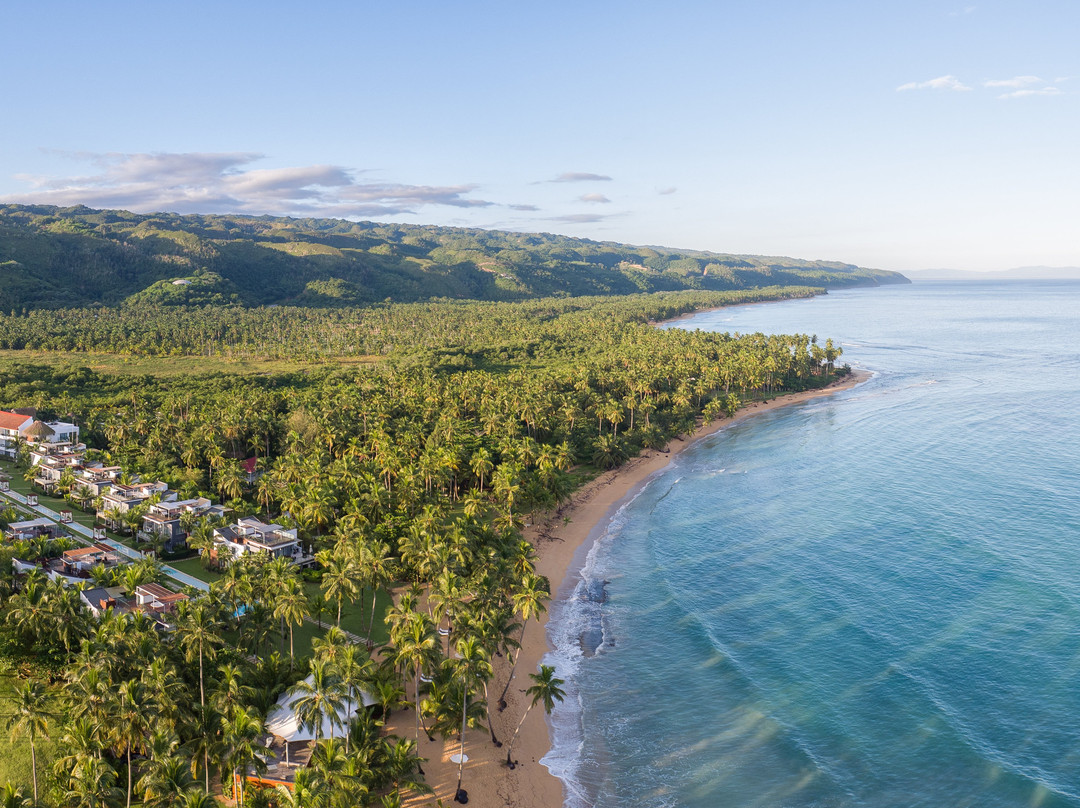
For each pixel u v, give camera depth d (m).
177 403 181.25
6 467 149.50
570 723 72.31
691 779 64.19
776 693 75.62
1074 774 62.38
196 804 47.06
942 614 89.88
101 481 128.62
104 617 69.88
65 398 187.50
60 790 54.38
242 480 129.25
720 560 108.88
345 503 115.00
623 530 122.75
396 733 67.81
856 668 79.44
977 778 62.41
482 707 66.31
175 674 58.19
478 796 61.22
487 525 102.56
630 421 186.88
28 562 92.06
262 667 66.19
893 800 60.69
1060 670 77.19
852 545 112.06
